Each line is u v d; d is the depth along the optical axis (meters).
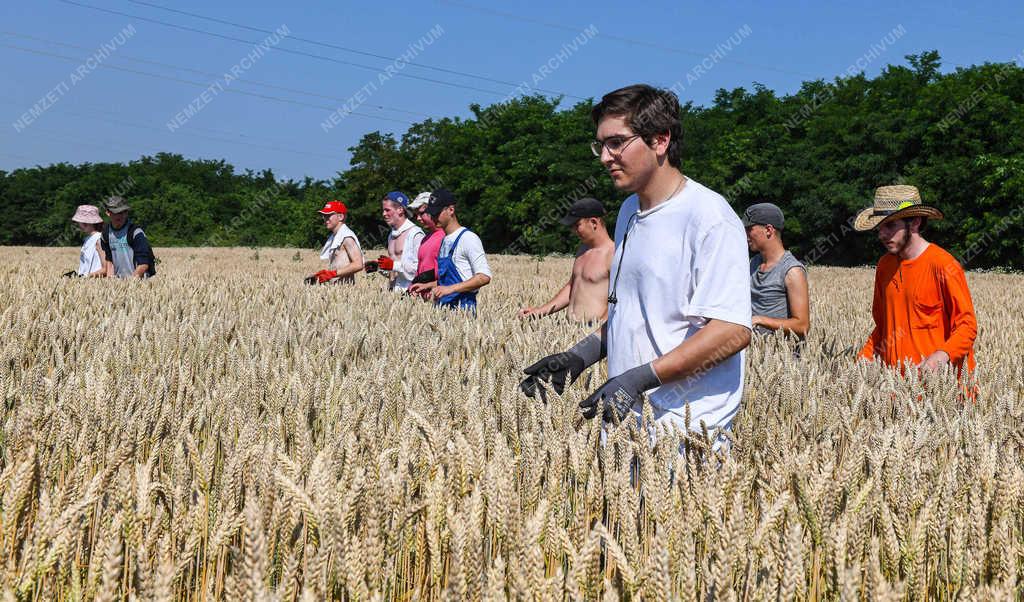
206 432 2.92
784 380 3.29
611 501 1.99
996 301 15.50
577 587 1.54
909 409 3.28
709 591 1.66
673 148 2.57
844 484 2.09
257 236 73.12
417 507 1.84
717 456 2.20
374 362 3.87
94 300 7.28
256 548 1.32
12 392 3.24
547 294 14.12
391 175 71.38
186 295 8.16
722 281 2.44
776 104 62.34
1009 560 1.75
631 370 2.44
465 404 2.83
